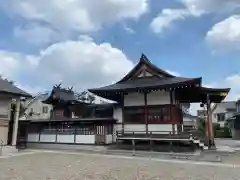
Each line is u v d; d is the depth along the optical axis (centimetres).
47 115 4472
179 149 1670
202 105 2312
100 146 1975
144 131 1916
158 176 914
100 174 949
